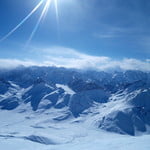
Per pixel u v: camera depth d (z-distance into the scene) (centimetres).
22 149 10419
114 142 6681
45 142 15575
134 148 5319
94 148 6178
